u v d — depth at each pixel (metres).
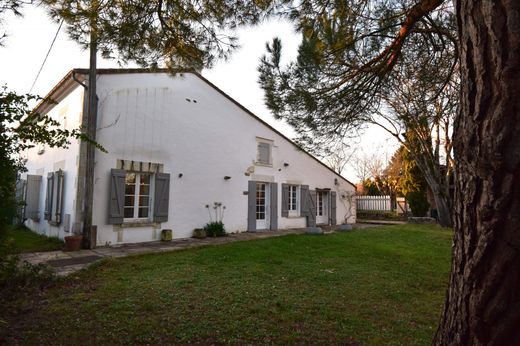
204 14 4.15
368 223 16.17
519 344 1.22
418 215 16.80
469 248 1.36
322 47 4.39
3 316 3.29
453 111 5.55
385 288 4.54
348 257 6.57
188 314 3.39
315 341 2.89
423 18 4.25
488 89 1.24
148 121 8.84
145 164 8.68
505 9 1.19
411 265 6.08
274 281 4.67
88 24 3.81
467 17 1.35
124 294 3.98
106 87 8.08
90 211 7.41
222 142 10.76
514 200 1.17
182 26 4.22
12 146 3.27
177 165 9.44
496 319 1.24
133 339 2.85
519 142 1.15
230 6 4.10
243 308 3.58
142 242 8.47
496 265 1.23
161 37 4.29
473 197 1.33
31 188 10.10
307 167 14.06
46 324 3.12
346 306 3.77
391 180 21.86
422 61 4.82
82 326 3.08
